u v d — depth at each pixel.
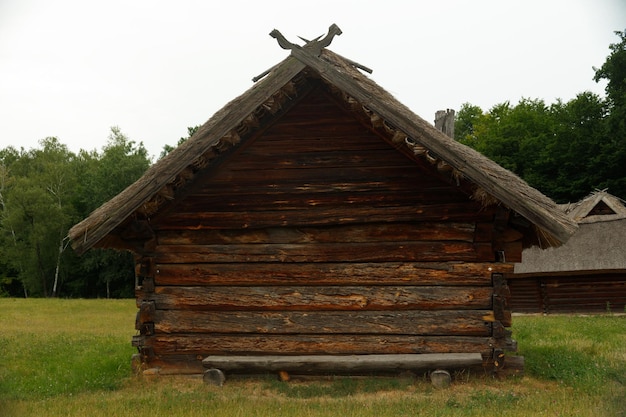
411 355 9.55
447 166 9.02
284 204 10.09
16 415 7.98
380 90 9.62
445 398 8.46
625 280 29.11
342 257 9.94
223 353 10.04
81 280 63.12
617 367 9.66
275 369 9.56
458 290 9.66
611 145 45.88
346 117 10.06
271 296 10.03
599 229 29.84
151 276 10.26
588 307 29.33
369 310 9.84
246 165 10.21
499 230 9.61
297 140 10.13
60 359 13.05
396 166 9.91
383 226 9.91
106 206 9.45
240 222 10.14
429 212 9.77
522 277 30.28
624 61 45.28
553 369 10.09
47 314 29.62
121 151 64.69
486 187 8.76
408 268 9.78
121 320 26.05
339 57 10.44
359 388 9.25
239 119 9.27
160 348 10.15
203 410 7.98
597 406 7.80
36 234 59.06
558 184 49.75
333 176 10.03
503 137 57.28
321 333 9.90
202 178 10.24
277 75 9.24
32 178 63.62
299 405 8.23
